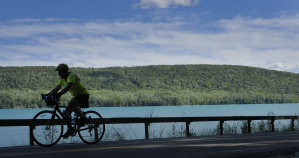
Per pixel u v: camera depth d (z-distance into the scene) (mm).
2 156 6164
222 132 14648
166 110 177000
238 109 187500
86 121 8359
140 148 7438
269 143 8570
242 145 8039
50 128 7824
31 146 7895
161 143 8695
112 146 7918
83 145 8203
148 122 12391
